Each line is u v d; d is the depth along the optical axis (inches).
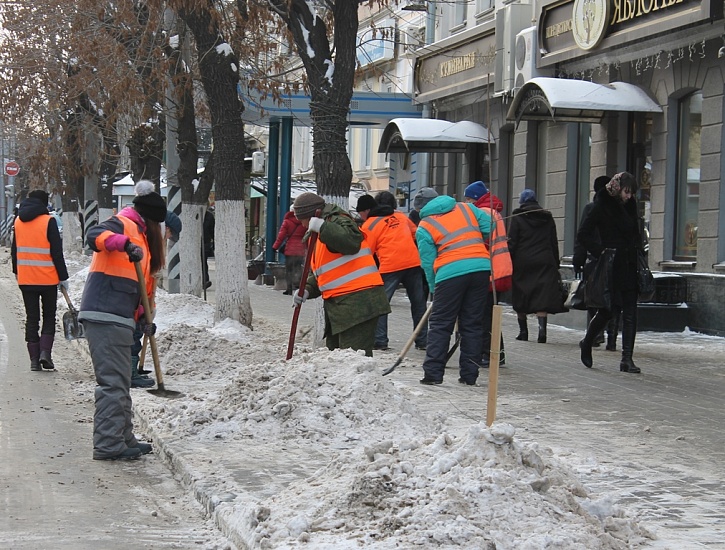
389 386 343.9
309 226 378.3
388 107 1125.7
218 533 235.9
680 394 429.1
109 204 1286.9
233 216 619.8
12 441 337.1
